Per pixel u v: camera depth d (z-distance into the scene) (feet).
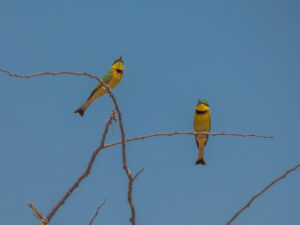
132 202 24.36
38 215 25.09
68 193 26.22
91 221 24.11
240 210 23.57
